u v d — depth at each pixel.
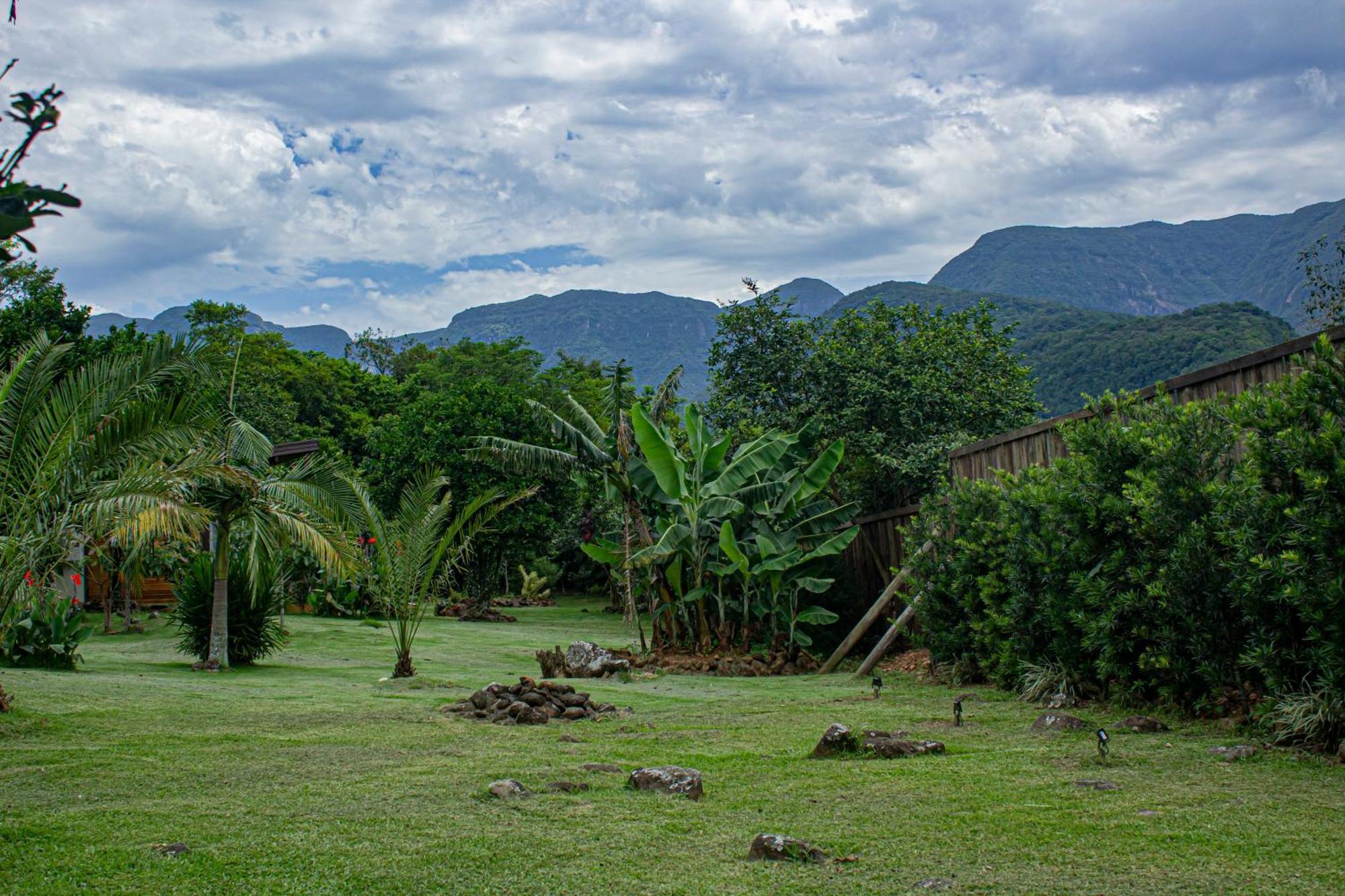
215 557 13.04
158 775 5.88
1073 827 4.53
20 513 8.02
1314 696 6.32
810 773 6.02
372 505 12.55
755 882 3.82
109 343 25.02
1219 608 7.23
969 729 7.82
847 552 18.38
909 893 3.67
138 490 8.45
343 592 23.20
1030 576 9.75
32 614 11.52
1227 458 7.79
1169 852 4.10
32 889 3.73
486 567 27.73
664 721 8.60
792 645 14.88
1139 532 7.90
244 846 4.34
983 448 13.39
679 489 14.96
